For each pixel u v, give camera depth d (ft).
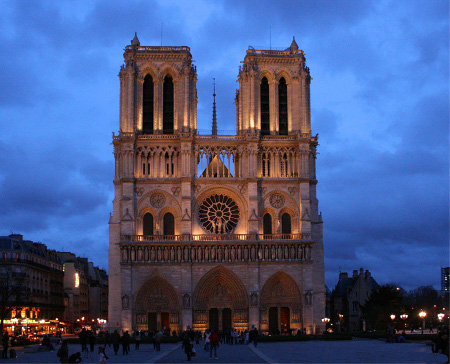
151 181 485.97
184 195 479.41
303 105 504.02
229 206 492.13
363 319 539.70
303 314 467.52
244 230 484.33
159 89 504.43
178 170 490.90
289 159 497.46
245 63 510.99
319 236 490.90
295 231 488.02
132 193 480.23
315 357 248.32
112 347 355.77
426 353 260.42
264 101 514.27
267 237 481.05
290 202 491.31
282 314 474.49
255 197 482.69
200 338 432.25
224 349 317.83
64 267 648.79
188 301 463.42
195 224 483.51
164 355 274.57
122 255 469.16
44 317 557.33
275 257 474.90
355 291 609.42
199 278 469.16
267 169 496.64
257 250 474.08
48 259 577.84
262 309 471.62
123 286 465.47
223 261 471.21
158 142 492.13
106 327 483.51
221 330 468.34
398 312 512.63
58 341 382.42
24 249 517.55
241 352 289.74
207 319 469.98
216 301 474.49
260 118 508.53
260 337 392.47
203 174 499.51
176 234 481.05
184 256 469.98
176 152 492.95
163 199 486.38
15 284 463.01
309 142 496.64
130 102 492.95
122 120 493.36
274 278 474.08
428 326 598.34
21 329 487.61
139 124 498.69
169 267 470.39
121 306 466.70
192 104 502.38
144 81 509.76
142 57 505.66
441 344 237.86
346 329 545.85
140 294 468.75
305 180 488.02
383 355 251.60
